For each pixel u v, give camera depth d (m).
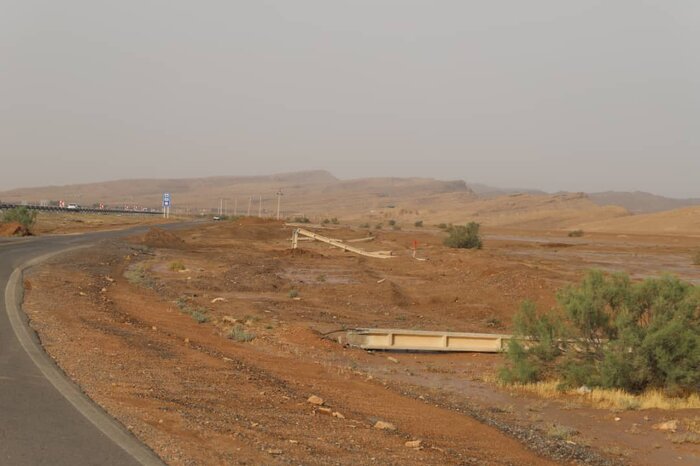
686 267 67.38
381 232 130.25
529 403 17.02
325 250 73.94
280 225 119.69
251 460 8.52
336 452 9.70
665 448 13.09
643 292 19.17
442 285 44.97
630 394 17.86
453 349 25.22
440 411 14.80
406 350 24.94
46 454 8.03
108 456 8.06
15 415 9.68
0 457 7.84
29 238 63.38
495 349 25.33
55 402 10.55
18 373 12.42
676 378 17.81
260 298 35.81
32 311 21.03
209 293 36.47
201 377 14.50
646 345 17.80
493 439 12.74
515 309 35.97
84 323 19.91
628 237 156.25
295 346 22.31
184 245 71.44
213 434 9.62
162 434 9.26
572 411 16.17
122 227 104.19
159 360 15.74
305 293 38.81
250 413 11.64
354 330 25.22
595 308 19.31
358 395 15.38
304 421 11.64
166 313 26.05
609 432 14.28
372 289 40.12
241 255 62.50
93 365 13.99
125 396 11.46
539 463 11.37
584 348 19.62
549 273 51.06
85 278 33.94
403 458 9.98
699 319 18.69
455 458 10.62
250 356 18.92
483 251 80.44
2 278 29.38
